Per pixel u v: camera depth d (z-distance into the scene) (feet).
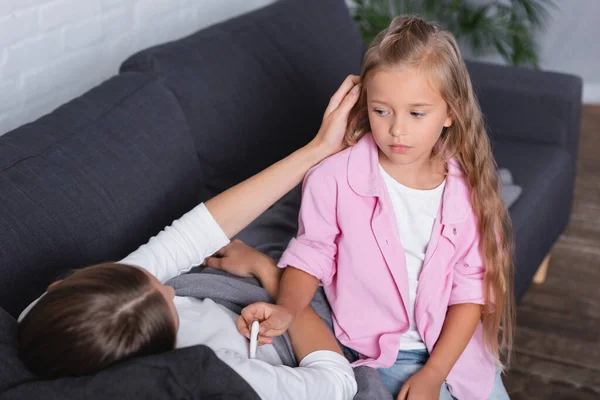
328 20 7.88
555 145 8.17
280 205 5.97
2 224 4.00
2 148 4.42
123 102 5.17
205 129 5.79
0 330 3.23
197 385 2.92
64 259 4.25
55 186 4.37
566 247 9.43
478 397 4.60
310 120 6.98
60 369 2.91
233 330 3.90
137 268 3.17
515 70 8.53
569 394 6.98
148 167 4.97
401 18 4.17
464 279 4.48
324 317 4.66
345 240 4.42
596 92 14.53
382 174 4.41
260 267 4.72
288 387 3.45
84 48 7.31
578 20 14.38
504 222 4.95
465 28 12.50
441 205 4.40
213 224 4.12
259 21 6.99
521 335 7.77
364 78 4.13
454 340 4.42
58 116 4.88
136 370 2.86
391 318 4.48
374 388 4.15
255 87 6.35
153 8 8.07
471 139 4.29
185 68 5.85
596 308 8.25
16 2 6.41
